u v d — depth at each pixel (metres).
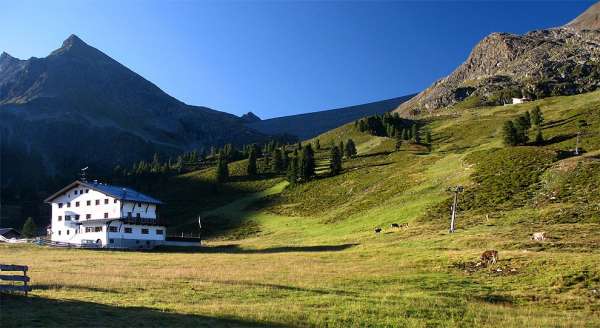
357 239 75.62
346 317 26.59
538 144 122.88
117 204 94.19
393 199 102.12
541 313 30.02
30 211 194.38
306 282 38.25
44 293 29.92
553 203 74.81
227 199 148.50
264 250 75.69
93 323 22.19
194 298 30.78
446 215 80.12
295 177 145.62
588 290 34.69
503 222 69.38
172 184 180.00
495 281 39.03
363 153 178.62
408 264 47.06
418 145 175.62
